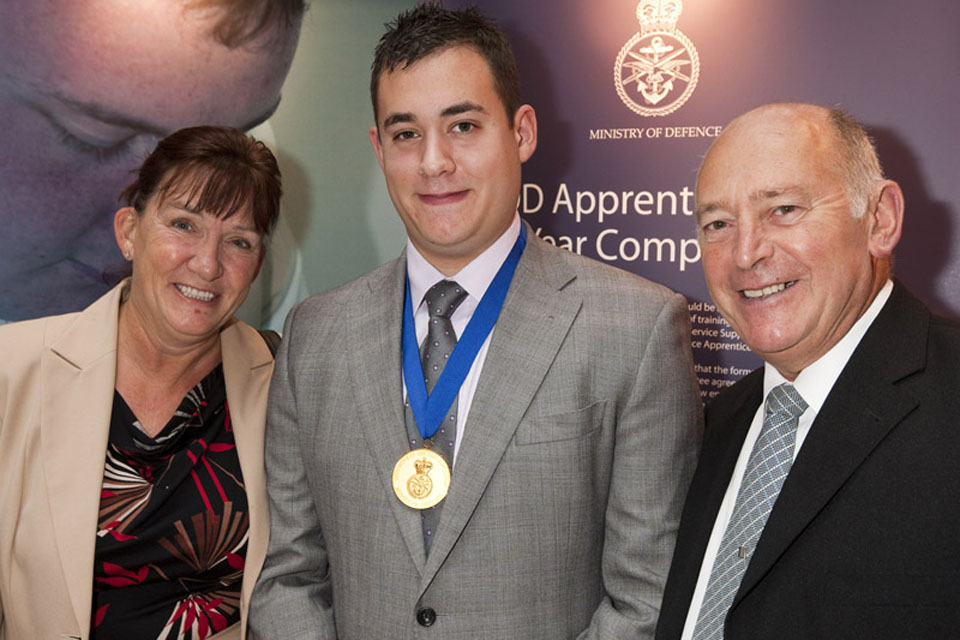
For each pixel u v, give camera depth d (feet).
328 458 4.98
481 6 7.72
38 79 7.91
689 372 4.86
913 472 3.50
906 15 6.64
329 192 8.41
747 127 4.09
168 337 5.20
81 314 5.50
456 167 4.62
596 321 4.77
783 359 4.10
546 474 4.57
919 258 6.77
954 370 3.67
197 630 5.38
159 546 5.24
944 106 6.61
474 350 4.86
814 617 3.59
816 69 6.89
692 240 7.39
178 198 5.06
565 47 7.57
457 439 4.74
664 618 4.41
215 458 5.52
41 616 5.04
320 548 5.43
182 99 8.16
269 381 5.87
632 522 4.66
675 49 7.27
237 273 5.33
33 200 8.00
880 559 3.46
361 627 4.77
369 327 5.13
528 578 4.55
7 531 5.09
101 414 5.18
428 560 4.52
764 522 3.97
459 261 4.99
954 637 3.28
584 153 7.62
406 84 4.59
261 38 8.23
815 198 3.86
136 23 8.01
